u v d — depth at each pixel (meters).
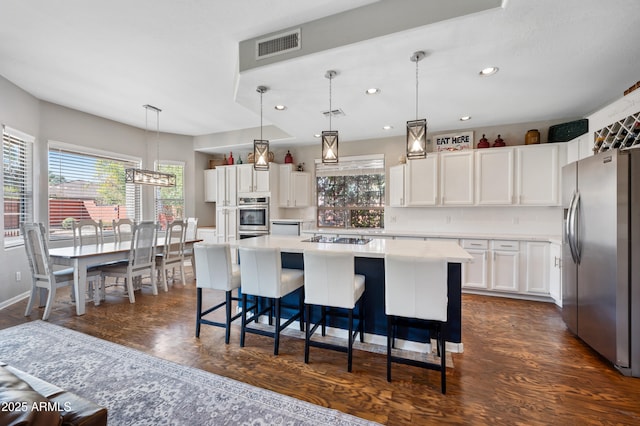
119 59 2.96
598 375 2.07
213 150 6.30
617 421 1.62
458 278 2.38
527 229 4.19
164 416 1.65
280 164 5.73
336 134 2.76
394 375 2.07
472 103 3.39
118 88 3.71
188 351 2.42
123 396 1.82
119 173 5.26
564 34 2.03
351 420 1.62
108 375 2.05
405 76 2.67
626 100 2.49
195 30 2.45
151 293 4.08
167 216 5.98
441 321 1.88
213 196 6.32
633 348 2.04
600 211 2.25
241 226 5.70
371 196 5.32
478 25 1.92
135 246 3.75
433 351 2.42
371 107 3.53
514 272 3.78
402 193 4.64
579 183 2.54
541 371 2.12
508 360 2.27
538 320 3.09
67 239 4.48
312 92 3.04
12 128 3.59
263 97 3.19
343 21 2.19
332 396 1.84
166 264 4.26
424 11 1.95
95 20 2.33
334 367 2.18
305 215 5.82
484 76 2.68
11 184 3.68
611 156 2.12
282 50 2.42
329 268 2.15
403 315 1.96
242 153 6.51
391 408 1.73
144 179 4.29
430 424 1.60
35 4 2.13
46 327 2.88
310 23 2.31
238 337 2.70
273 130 5.40
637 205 2.03
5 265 3.51
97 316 3.19
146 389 1.90
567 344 2.54
